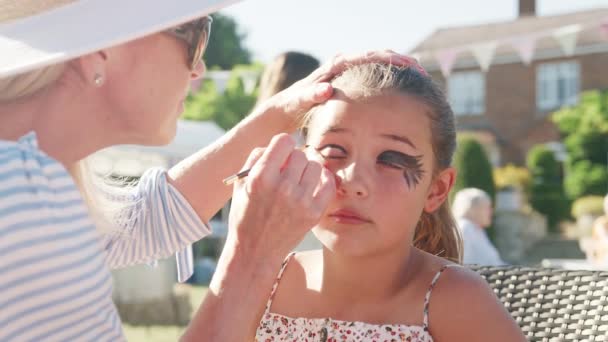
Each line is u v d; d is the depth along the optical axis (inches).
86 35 37.6
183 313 266.2
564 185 839.1
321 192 43.6
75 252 37.8
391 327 50.5
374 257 51.0
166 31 44.1
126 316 256.7
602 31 386.0
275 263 43.4
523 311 64.8
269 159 42.1
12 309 36.3
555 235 772.0
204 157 62.2
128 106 44.5
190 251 66.9
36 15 40.2
